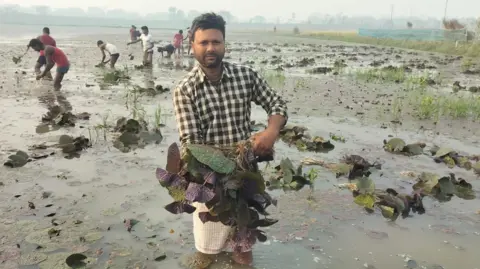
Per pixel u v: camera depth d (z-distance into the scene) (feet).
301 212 13.94
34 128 23.20
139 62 62.54
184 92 9.71
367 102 33.63
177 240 11.94
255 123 25.49
